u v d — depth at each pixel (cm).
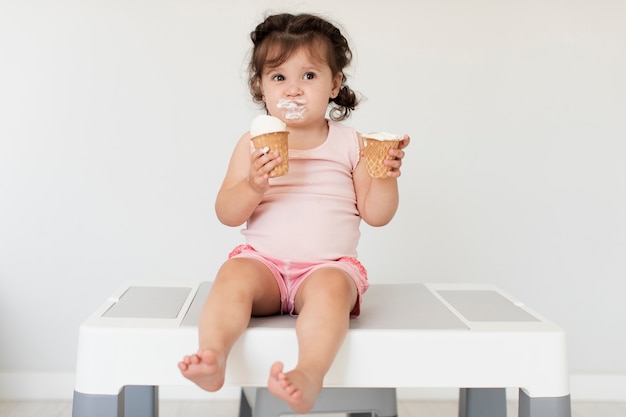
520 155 234
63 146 227
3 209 228
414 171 234
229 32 228
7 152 226
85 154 228
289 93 137
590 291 237
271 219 139
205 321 118
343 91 168
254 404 150
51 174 228
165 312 136
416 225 235
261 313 134
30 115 226
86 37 226
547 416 125
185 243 231
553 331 126
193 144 229
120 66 227
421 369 124
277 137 124
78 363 124
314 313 118
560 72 233
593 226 236
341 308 120
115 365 123
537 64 232
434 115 232
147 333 123
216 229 232
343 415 219
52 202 228
